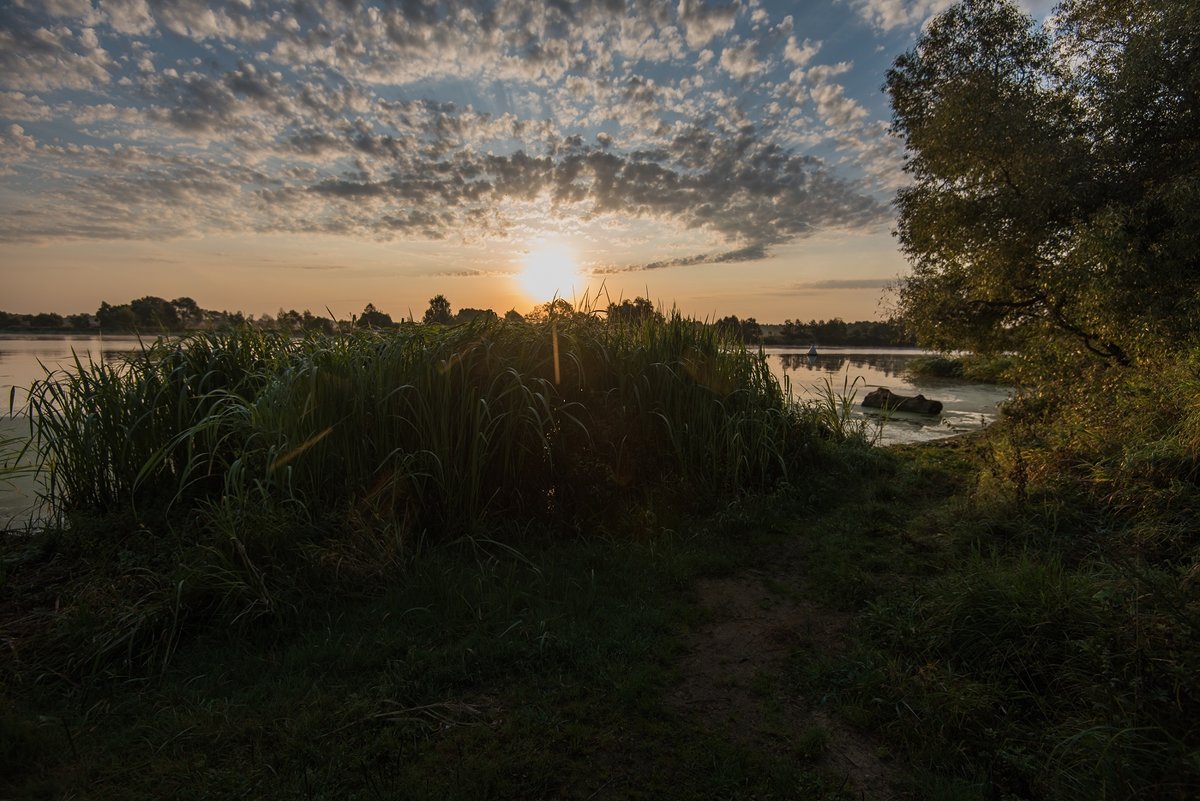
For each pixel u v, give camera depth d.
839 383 19.70
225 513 3.75
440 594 3.69
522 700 2.82
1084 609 2.85
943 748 2.43
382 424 4.53
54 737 2.51
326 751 2.44
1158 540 3.77
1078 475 5.05
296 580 3.63
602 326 6.12
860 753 2.51
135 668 3.05
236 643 3.24
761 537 4.89
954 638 3.02
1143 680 2.36
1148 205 7.08
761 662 3.21
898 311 11.71
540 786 2.30
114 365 5.15
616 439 5.37
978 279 10.00
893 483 6.28
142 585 3.50
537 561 4.32
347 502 4.20
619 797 2.27
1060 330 9.27
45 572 3.88
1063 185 8.12
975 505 4.98
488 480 4.91
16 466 4.95
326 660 3.11
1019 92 9.00
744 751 2.49
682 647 3.34
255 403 4.45
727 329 6.92
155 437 4.84
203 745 2.51
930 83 10.36
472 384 4.88
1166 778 1.98
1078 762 2.18
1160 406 5.32
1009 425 6.71
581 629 3.38
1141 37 7.71
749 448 5.83
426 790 2.23
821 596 3.93
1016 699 2.62
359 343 5.19
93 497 4.86
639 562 4.32
